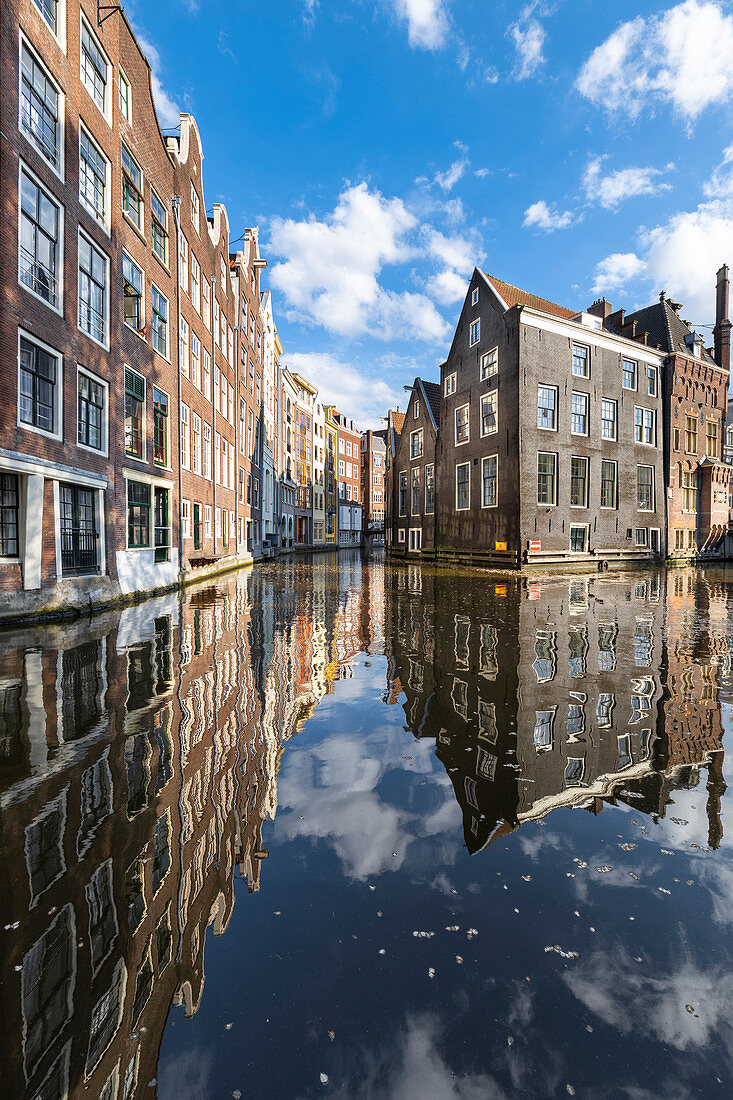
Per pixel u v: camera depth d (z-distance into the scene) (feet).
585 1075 4.52
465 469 88.28
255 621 28.99
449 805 9.08
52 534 29.76
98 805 8.84
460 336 89.86
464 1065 4.63
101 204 37.06
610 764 10.72
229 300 73.82
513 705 14.42
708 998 5.31
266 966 5.67
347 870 7.30
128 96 41.29
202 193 60.95
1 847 7.55
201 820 8.46
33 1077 4.46
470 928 6.21
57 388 31.09
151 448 44.04
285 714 13.71
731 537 102.22
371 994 5.34
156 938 6.00
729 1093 4.37
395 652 21.13
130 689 15.69
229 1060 4.66
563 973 5.59
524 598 40.24
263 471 101.86
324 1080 4.47
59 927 6.07
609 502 82.53
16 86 27.35
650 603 37.32
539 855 7.66
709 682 16.62
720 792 9.58
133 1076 4.49
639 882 7.07
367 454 229.66
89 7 34.81
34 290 29.25
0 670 17.84
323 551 154.61
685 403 91.61
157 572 44.55
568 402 76.69
